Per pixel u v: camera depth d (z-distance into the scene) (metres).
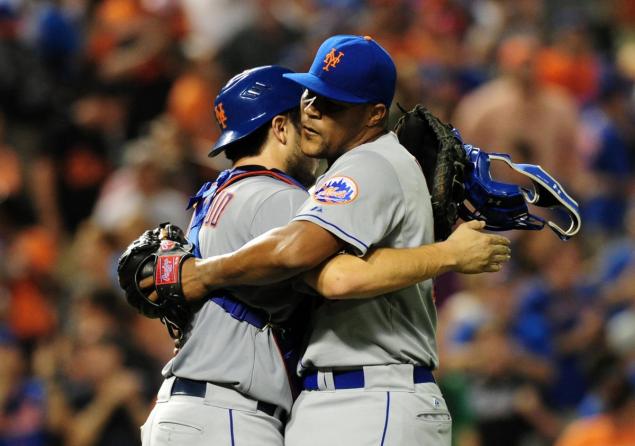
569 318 38.09
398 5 51.94
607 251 44.09
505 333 36.25
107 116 46.72
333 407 16.80
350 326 16.80
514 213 17.50
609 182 47.59
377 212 16.39
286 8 55.34
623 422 32.00
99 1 51.16
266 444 17.08
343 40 17.03
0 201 41.19
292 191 17.45
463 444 33.00
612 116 52.25
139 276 17.33
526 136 46.28
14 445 32.56
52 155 44.53
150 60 48.03
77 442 32.25
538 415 34.66
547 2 59.59
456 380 33.38
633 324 37.22
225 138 17.95
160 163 39.66
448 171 17.08
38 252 40.38
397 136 17.83
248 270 16.38
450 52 53.62
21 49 45.72
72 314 38.19
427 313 17.38
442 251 16.53
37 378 34.03
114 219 38.50
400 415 16.62
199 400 17.11
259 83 18.02
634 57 60.22
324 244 16.16
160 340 34.56
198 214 18.28
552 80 53.34
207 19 49.44
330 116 17.05
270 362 17.28
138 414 32.53
